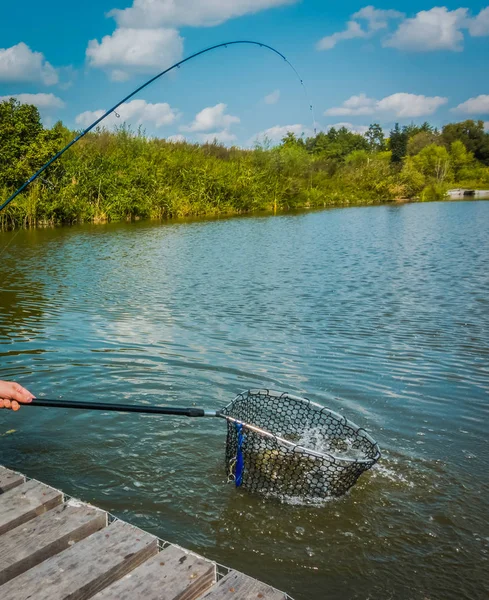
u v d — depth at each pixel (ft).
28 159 88.53
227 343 27.40
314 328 30.45
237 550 12.59
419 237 79.25
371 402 20.21
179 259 57.62
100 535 10.77
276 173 154.92
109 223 99.30
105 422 18.58
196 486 15.01
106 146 123.75
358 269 51.31
